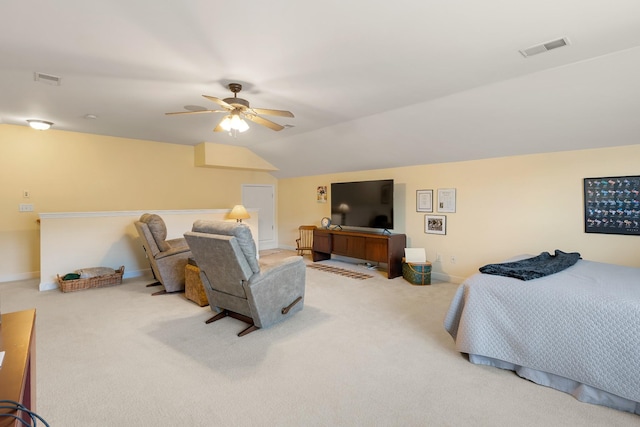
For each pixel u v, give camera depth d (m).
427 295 4.15
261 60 2.63
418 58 2.60
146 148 6.03
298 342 2.79
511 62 2.69
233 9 1.94
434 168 5.01
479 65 2.74
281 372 2.32
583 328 2.05
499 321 2.36
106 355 2.55
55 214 4.46
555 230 3.89
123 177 5.79
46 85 3.17
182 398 2.02
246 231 2.81
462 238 4.71
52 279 4.45
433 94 3.46
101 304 3.78
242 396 2.04
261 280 2.93
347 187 6.00
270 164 7.20
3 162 4.81
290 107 3.94
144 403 1.96
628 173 3.40
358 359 2.50
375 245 5.30
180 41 2.32
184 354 2.57
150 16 2.01
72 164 5.32
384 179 5.68
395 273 5.11
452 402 1.99
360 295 4.14
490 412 1.90
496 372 2.33
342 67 2.77
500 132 3.86
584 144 3.60
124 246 5.03
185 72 2.87
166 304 3.79
